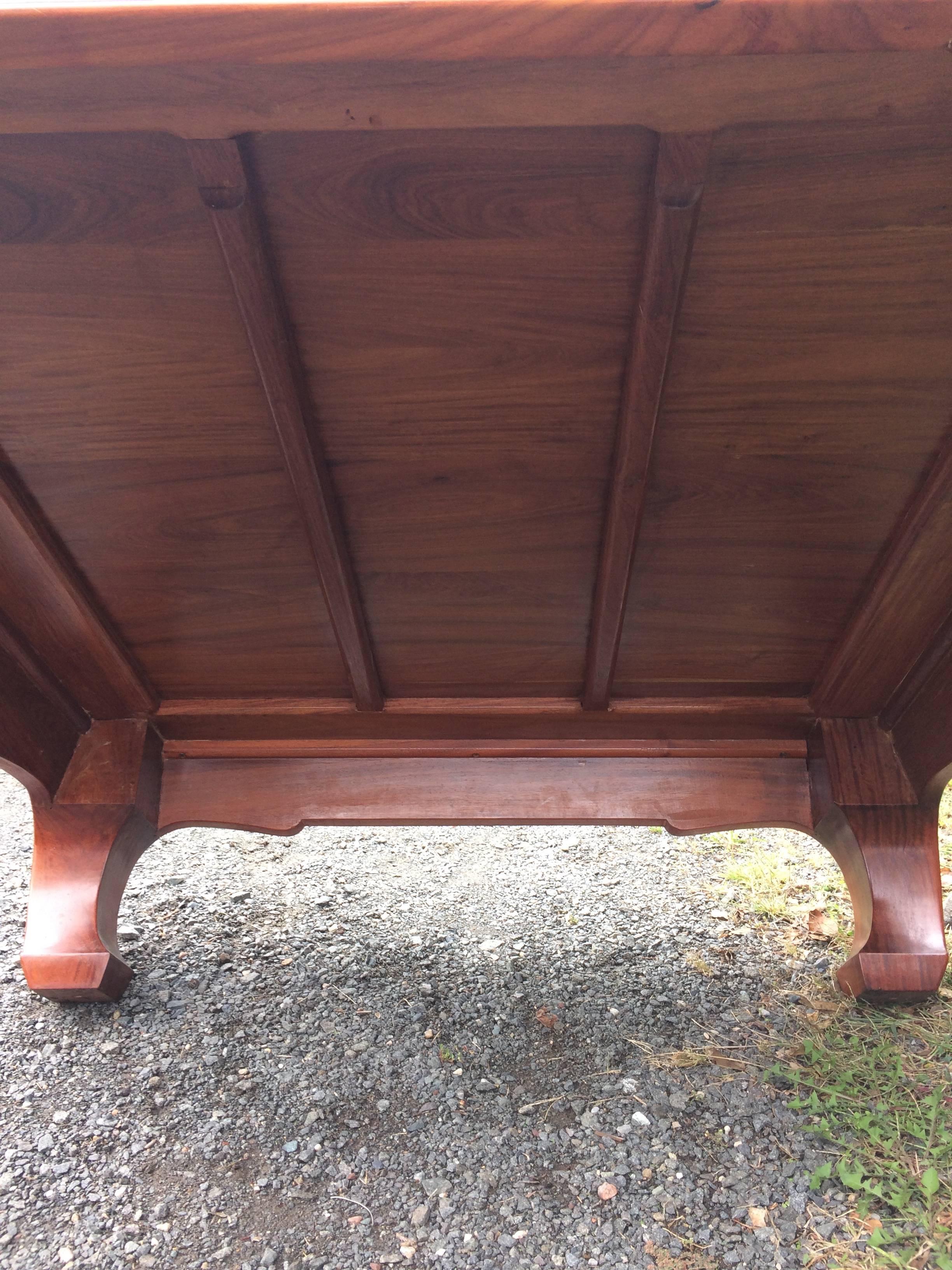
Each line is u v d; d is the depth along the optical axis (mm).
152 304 1528
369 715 2324
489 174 1344
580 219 1395
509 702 2295
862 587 1983
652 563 1944
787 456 1732
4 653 2107
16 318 1555
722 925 2682
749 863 3053
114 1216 1692
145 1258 1609
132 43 1171
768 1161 1803
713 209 1380
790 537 1886
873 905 2195
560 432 1698
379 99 1236
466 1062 2111
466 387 1631
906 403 1634
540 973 2465
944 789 2203
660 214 1338
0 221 1428
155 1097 1983
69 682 2256
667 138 1270
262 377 1571
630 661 2182
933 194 1356
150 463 1788
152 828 2426
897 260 1437
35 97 1241
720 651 2152
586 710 2273
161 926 2668
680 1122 1912
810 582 1978
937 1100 1894
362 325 1539
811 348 1558
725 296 1489
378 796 2404
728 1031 2199
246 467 1785
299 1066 2088
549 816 2373
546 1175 1788
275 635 2148
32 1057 2100
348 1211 1712
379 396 1646
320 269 1467
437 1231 1670
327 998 2346
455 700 2305
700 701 2281
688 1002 2320
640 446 1661
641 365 1533
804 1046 2107
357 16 1145
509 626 2102
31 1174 1778
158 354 1603
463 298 1500
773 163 1324
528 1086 2033
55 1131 1884
